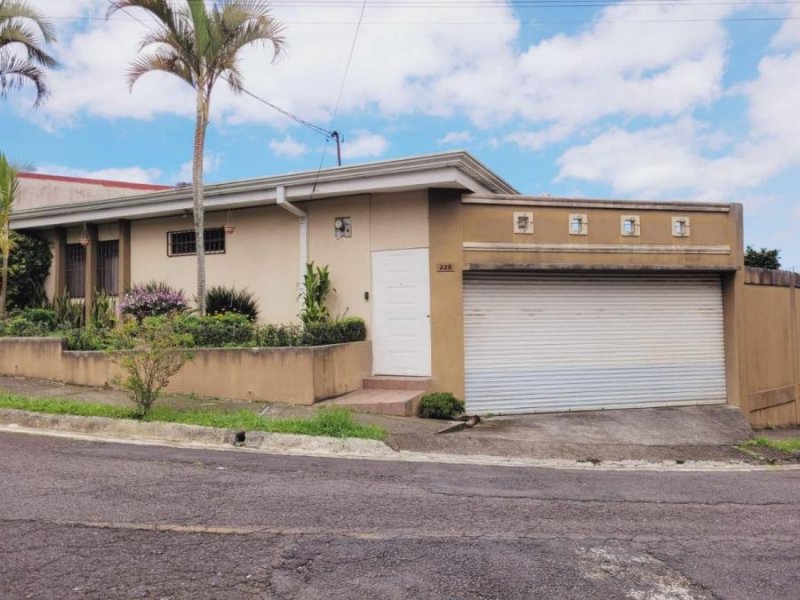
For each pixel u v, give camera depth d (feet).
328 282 39.52
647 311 40.75
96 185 72.08
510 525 16.75
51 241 52.75
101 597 11.57
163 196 44.14
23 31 42.65
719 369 42.09
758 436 37.35
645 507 19.25
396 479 21.34
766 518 18.53
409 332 37.63
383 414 32.65
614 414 38.27
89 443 25.38
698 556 14.93
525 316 38.42
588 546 15.31
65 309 48.26
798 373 50.03
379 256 38.55
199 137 37.73
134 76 36.86
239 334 35.88
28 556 13.34
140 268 47.78
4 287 46.70
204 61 36.70
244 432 26.99
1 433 26.84
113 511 16.51
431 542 15.14
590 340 39.50
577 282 39.45
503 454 27.71
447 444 28.25
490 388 37.60
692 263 41.06
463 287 37.32
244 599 11.73
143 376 30.09
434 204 37.14
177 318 35.55
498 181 41.88
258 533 15.28
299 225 41.04
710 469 27.20
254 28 36.58
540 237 38.22
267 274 42.37
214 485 19.47
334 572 13.12
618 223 39.70
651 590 12.84
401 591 12.35
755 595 12.78
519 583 12.93
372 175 36.63
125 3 34.76
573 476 23.72
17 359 39.34
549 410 38.55
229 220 43.55
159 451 24.35
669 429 35.81
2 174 46.16
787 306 49.37
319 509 17.43
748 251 78.07
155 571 12.80
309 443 26.61
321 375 33.17
